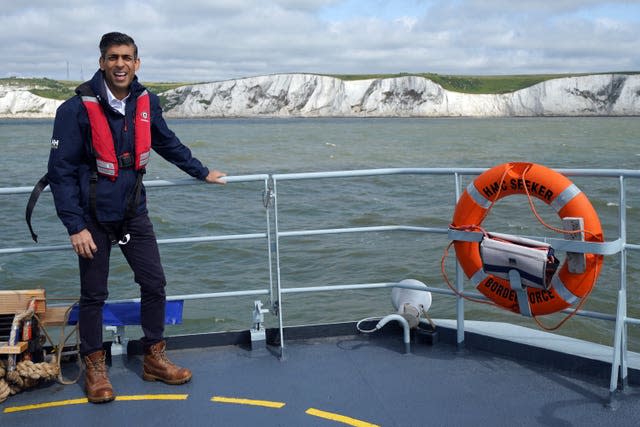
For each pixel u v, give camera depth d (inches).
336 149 2191.2
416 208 845.8
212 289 482.9
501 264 142.2
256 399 140.0
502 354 159.9
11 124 5492.1
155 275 143.5
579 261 136.8
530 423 127.6
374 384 146.3
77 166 130.3
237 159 1785.2
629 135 3070.9
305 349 167.2
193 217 782.5
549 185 139.0
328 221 764.6
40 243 638.5
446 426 127.3
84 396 142.8
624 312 134.3
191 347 169.2
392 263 546.3
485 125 4687.5
